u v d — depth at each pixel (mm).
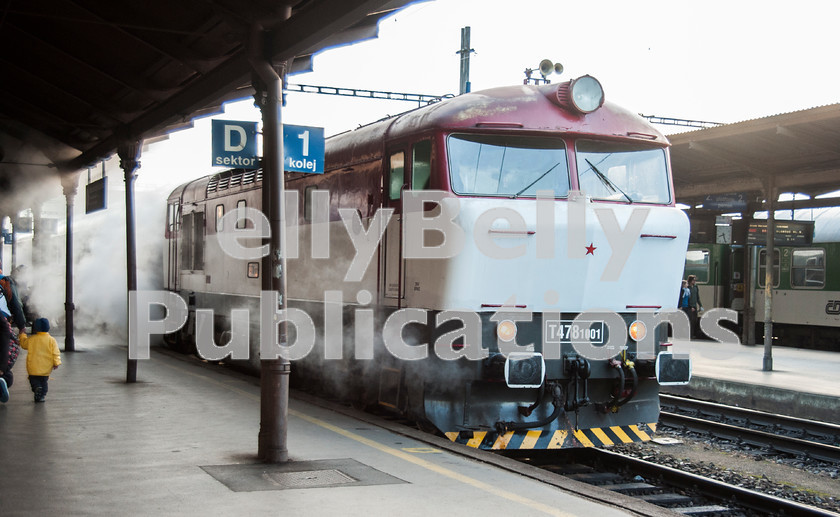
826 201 19422
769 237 16078
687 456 9820
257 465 6730
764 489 8188
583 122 8570
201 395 10484
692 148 15594
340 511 5457
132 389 10977
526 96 8492
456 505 5684
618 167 8727
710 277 25141
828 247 21547
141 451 7199
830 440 10523
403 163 8742
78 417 8852
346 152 10094
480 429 8219
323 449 7410
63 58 10367
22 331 10992
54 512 5293
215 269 14766
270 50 7070
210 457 7000
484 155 8250
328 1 6207
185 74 10141
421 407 8391
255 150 7918
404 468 6738
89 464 6672
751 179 17609
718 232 22344
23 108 12820
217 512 5367
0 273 10922
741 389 13336
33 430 8086
